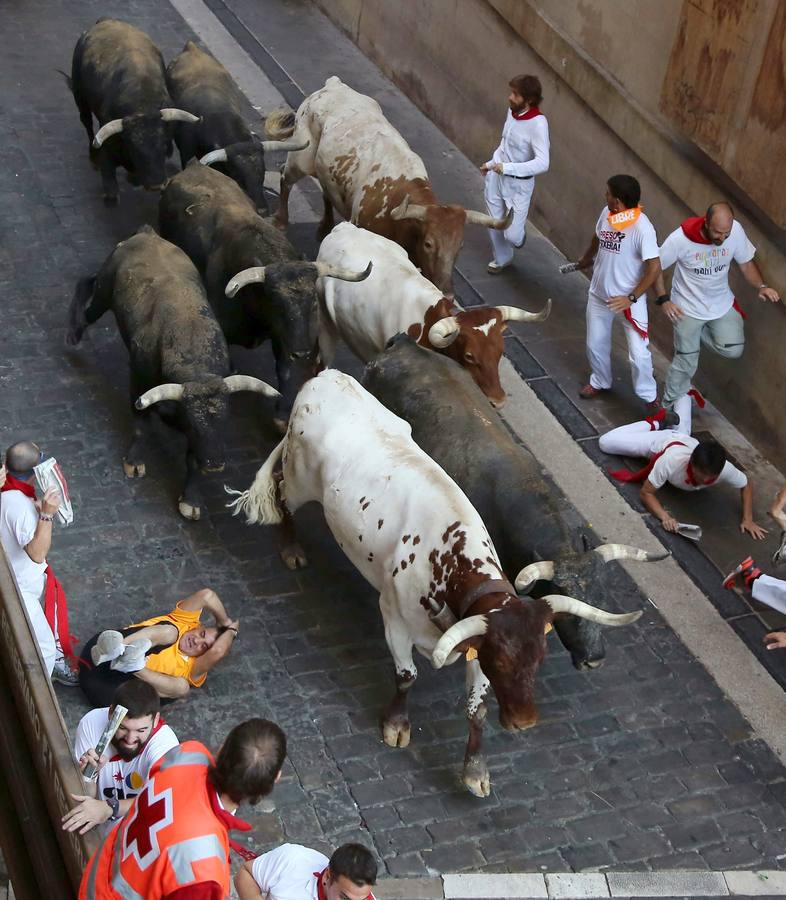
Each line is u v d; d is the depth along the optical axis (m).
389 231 10.47
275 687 7.69
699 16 9.86
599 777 7.41
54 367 10.16
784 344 9.88
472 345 8.43
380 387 8.29
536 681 8.02
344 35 16.81
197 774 4.00
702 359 10.88
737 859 7.03
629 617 6.32
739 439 10.47
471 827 7.02
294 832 6.86
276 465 8.23
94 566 8.36
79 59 12.80
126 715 5.08
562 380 10.87
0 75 14.57
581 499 9.55
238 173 11.34
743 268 9.90
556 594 6.93
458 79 14.33
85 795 4.68
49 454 9.27
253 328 9.63
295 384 9.87
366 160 10.80
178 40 15.98
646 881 6.83
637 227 9.73
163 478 9.22
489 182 11.77
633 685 8.07
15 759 5.61
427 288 8.86
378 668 7.93
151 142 11.56
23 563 7.14
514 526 7.27
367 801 7.08
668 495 9.69
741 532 9.41
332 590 8.46
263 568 8.56
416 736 7.52
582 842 7.01
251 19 16.83
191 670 7.44
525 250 12.75
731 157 9.77
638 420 10.52
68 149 13.36
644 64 11.02
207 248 9.93
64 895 4.96
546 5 12.38
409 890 6.63
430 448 7.79
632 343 10.28
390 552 7.04
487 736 7.59
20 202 12.30
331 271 9.00
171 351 8.67
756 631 8.59
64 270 11.38
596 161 12.03
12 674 5.82
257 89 15.11
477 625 6.25
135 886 3.92
